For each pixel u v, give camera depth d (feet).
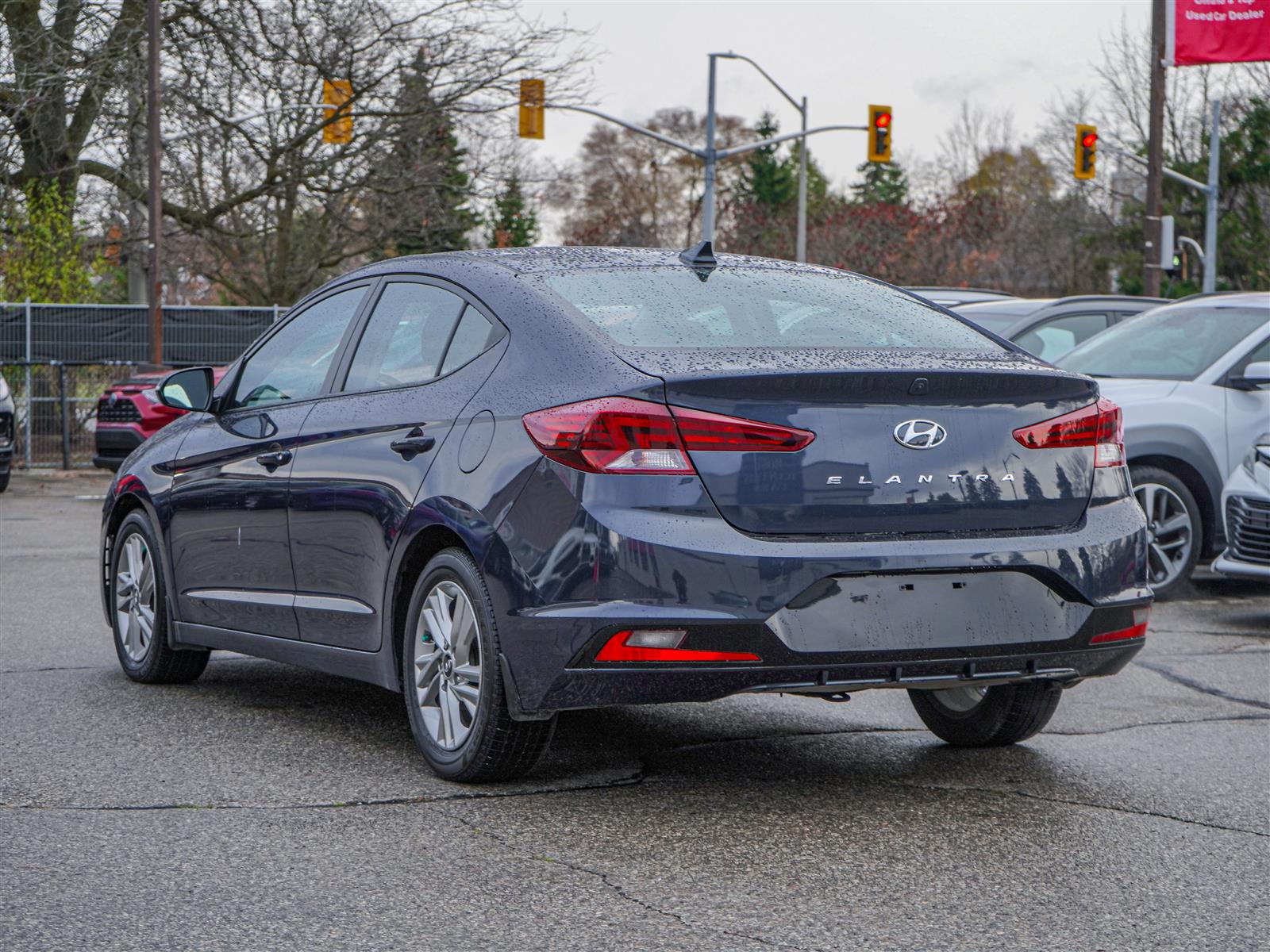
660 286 16.65
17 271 90.02
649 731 19.21
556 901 12.35
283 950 11.16
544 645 14.51
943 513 14.85
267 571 19.07
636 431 14.17
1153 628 27.81
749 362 14.67
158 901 12.21
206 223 100.32
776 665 14.21
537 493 14.64
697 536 14.07
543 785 16.20
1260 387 30.99
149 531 21.53
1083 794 16.17
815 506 14.43
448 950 11.20
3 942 11.21
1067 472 15.56
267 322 81.25
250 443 19.40
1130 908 12.49
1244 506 28.76
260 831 14.28
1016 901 12.59
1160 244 79.92
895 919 12.08
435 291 17.48
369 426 17.24
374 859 13.43
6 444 53.83
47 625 26.86
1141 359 33.30
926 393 14.88
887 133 98.84
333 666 18.04
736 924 11.88
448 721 16.16
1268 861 13.85
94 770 16.57
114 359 80.02
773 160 321.32
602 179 233.35
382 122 99.19
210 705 20.30
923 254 192.13
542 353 15.38
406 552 16.37
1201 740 18.86
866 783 16.55
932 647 14.62
